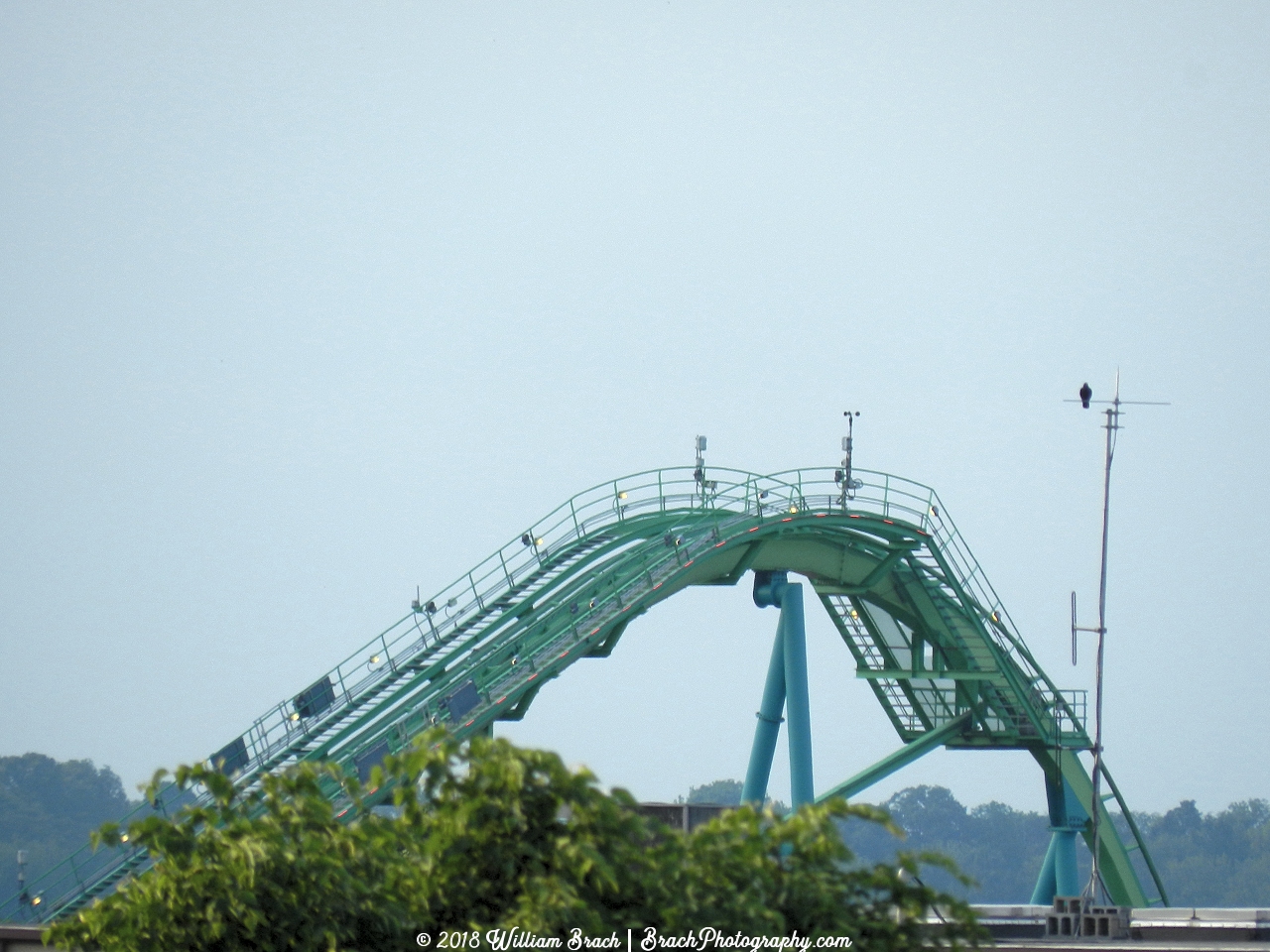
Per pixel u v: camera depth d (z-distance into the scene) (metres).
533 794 87.31
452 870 88.06
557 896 82.44
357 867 95.94
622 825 87.19
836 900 88.19
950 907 89.12
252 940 93.38
